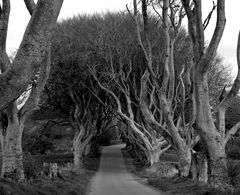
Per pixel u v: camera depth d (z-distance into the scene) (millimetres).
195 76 14195
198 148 29766
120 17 36594
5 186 10281
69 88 39406
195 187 17375
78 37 37219
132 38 34750
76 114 42781
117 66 37594
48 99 42781
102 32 36125
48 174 20031
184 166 22250
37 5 5898
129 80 37875
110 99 41125
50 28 5949
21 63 5727
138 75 38000
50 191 14594
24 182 14023
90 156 57562
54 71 36719
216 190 14094
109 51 35719
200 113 14359
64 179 21172
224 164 14430
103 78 39594
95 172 39812
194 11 14656
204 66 13789
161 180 24688
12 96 5715
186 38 32750
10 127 14758
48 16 5879
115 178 32312
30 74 5840
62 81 38469
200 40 13805
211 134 14359
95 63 36875
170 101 22156
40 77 14188
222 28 13164
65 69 37156
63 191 16047
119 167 46781
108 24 36344
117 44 35562
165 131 23203
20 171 14789
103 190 21703
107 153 68625
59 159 48125
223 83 40625
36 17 5852
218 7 13109
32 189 12523
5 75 5691
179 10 22859
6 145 14734
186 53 30688
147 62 21859
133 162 52969
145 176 32875
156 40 31891
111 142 94688
